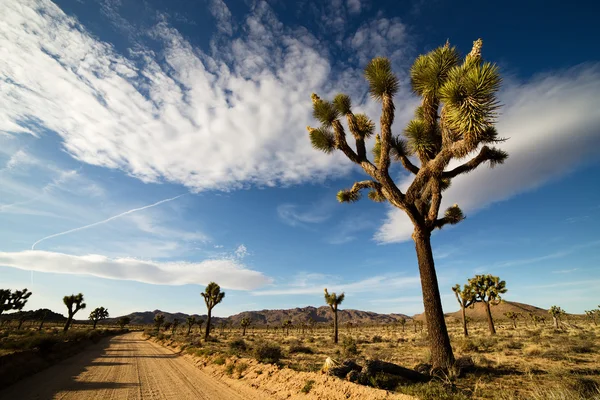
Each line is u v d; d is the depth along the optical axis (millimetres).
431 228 10539
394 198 10523
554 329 38531
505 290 29562
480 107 7633
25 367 11633
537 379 8578
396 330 71750
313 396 7473
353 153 11688
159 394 8508
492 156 9867
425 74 9359
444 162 9375
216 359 14492
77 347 22781
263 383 9500
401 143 12773
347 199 13297
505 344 18500
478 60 8391
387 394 6488
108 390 8914
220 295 38500
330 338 44594
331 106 12117
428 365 9625
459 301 31453
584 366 10758
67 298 38250
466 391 7176
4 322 58625
